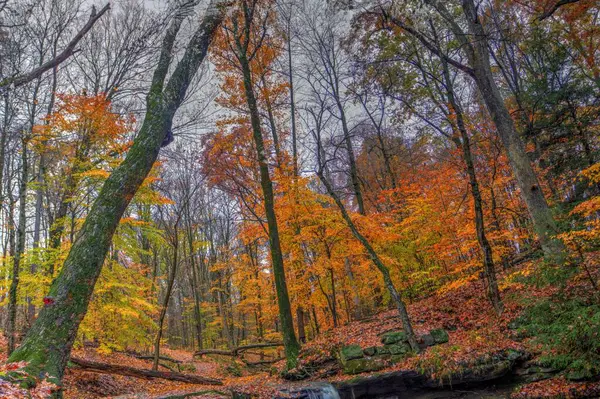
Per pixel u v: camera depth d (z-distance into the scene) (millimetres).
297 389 8477
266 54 15109
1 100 8469
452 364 8125
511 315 9203
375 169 25141
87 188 11125
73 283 5570
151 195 11547
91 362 9297
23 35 8555
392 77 16812
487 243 9875
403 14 11070
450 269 12562
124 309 10859
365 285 14797
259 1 11594
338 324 15305
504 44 17016
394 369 8805
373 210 21031
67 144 10922
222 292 24578
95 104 10430
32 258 9820
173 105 7070
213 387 9633
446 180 12992
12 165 14094
